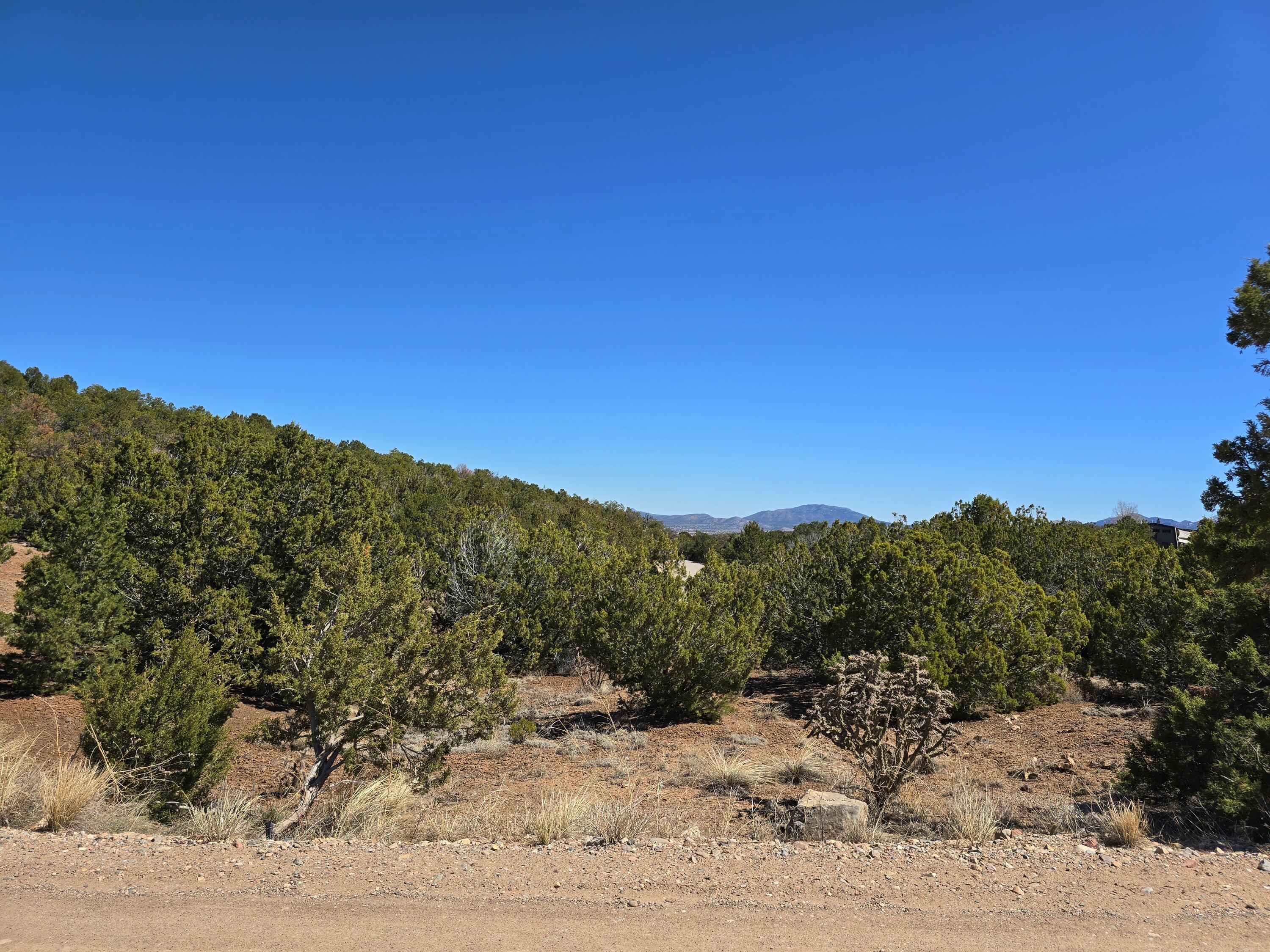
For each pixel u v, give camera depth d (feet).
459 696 26.40
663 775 30.45
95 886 13.76
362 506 56.75
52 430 123.13
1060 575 57.41
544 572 60.85
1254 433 23.94
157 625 44.80
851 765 30.53
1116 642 42.06
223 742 27.76
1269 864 15.12
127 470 51.90
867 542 57.82
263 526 52.90
